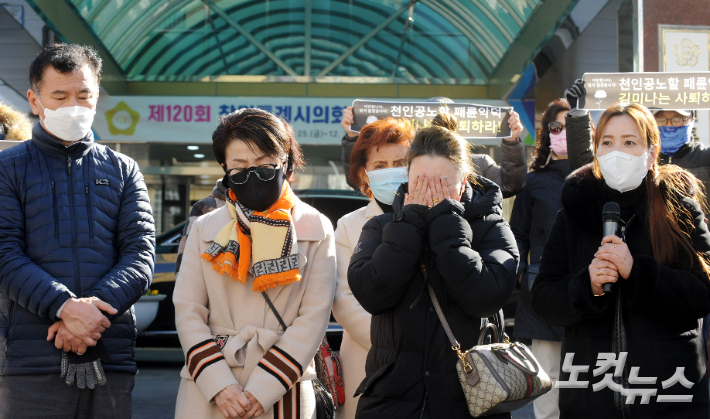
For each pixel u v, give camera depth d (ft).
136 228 10.44
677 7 23.53
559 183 15.74
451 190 8.59
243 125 9.19
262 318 9.18
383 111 14.65
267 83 46.44
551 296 9.71
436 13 41.81
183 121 38.11
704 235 9.32
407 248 8.33
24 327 9.57
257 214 9.17
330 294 9.55
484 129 15.01
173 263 24.64
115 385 10.00
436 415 8.09
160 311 24.43
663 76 15.39
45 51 10.14
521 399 7.88
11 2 29.37
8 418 9.46
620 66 24.93
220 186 12.82
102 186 10.32
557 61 32.22
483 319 8.62
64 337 9.46
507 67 39.93
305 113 38.50
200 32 43.93
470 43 43.32
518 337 15.39
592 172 9.96
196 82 46.09
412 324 8.39
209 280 9.30
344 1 43.29
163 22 41.47
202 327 9.06
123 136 37.96
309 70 46.52
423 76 46.57
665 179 9.57
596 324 9.42
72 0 33.45
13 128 12.96
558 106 15.87
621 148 9.50
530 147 37.35
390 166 11.57
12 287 9.38
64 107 9.95
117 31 39.52
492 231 8.80
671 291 8.83
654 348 9.05
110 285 9.77
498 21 37.96
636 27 23.40
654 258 9.13
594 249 9.75
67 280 9.75
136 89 45.47
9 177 9.91
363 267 8.68
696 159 14.65
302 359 8.96
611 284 9.16
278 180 9.19
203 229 9.54
